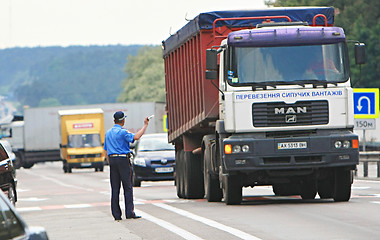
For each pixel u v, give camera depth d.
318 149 49.28
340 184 51.03
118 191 46.72
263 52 49.59
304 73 49.56
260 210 47.38
